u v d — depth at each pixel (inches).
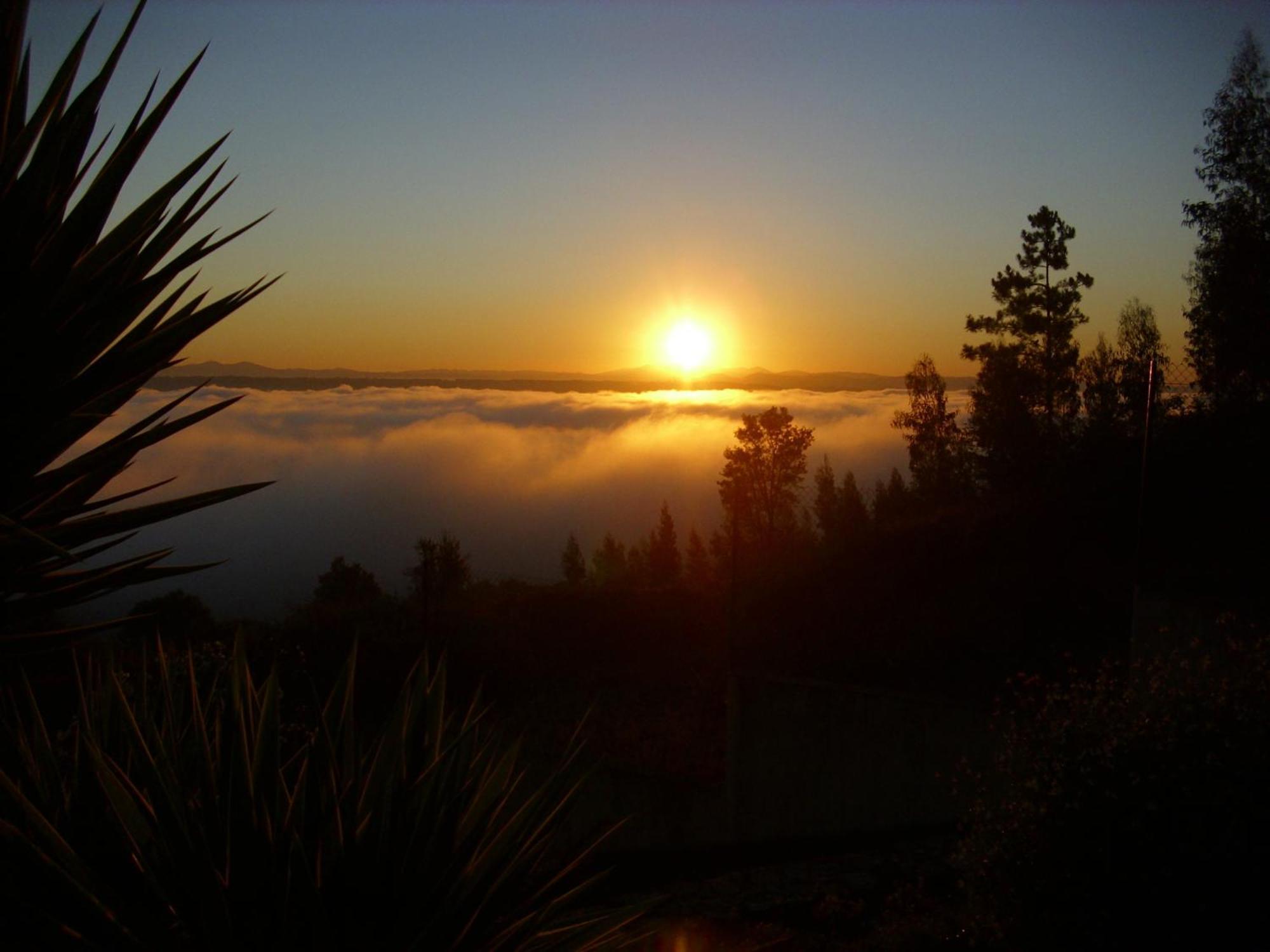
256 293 95.3
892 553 524.7
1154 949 149.9
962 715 376.2
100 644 119.8
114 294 88.4
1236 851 144.9
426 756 104.3
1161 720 159.2
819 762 425.1
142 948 83.4
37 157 81.7
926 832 382.6
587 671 636.1
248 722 100.0
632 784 478.3
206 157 94.4
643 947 147.7
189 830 86.5
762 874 362.0
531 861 100.8
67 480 85.6
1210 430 380.5
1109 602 442.3
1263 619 239.1
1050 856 162.1
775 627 504.4
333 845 89.7
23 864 78.6
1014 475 732.0
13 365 82.2
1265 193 645.3
